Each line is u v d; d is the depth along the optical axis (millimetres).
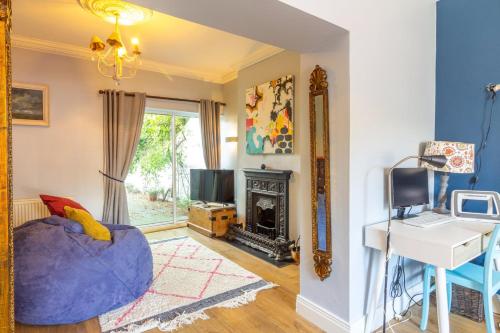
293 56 3648
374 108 2107
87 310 2254
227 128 5359
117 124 4336
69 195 4070
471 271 2047
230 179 4676
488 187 2494
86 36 3609
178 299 2570
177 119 5250
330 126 2045
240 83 4621
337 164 2010
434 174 2775
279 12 1636
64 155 4035
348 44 1917
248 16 1685
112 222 4305
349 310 1975
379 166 2158
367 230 2002
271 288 2779
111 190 4301
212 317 2297
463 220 2242
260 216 4340
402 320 2268
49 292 2129
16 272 2127
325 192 2064
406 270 2463
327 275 2072
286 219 3746
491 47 2445
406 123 2422
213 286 2814
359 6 1975
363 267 2043
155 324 2209
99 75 4270
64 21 3184
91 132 4227
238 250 3893
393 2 2277
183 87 5047
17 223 3619
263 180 4094
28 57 3760
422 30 2607
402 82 2375
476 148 2555
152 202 5004
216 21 1753
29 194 3797
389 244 1863
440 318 1727
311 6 1665
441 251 1639
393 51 2275
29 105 3768
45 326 2188
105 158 4289
